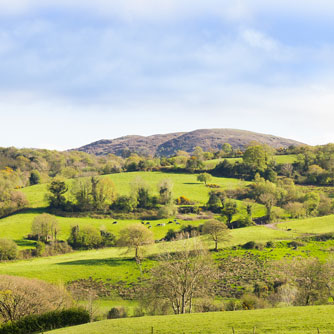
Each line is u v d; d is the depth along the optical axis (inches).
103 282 2534.5
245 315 1082.7
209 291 2258.9
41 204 5177.2
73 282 2529.5
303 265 2074.3
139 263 2834.6
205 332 884.0
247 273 2571.4
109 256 3198.8
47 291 1702.8
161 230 4239.7
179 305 1790.1
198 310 1804.9
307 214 4847.4
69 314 1250.6
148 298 1769.2
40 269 2751.0
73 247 3836.1
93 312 1772.9
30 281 1758.1
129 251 3058.6
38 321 1189.1
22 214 4734.3
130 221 4643.2
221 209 5034.5
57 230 3964.1
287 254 2950.3
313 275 1894.7
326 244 3191.4
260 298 1985.7
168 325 1004.6
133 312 1905.8
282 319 956.6
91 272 2711.6
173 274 1748.3
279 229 3934.5
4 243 3284.9
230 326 925.2
